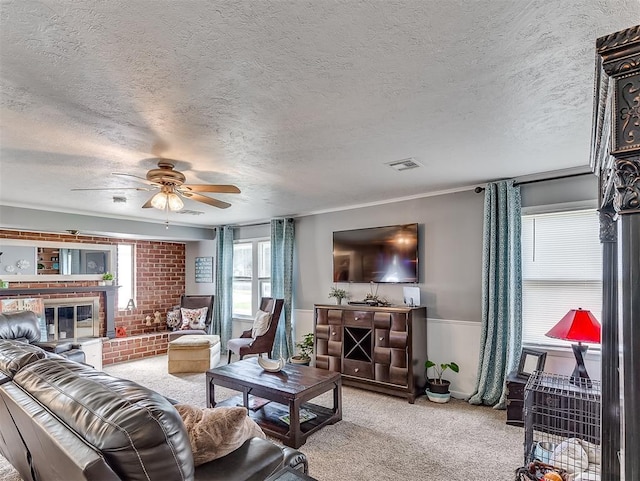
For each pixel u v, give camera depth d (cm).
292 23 136
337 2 125
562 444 249
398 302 467
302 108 208
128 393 134
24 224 467
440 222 433
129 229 575
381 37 146
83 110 206
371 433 315
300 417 332
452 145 272
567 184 351
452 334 420
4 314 410
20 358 185
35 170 319
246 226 673
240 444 171
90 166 309
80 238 594
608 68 85
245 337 573
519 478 216
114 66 163
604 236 166
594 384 291
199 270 729
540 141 264
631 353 81
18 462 196
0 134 238
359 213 507
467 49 154
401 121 228
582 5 128
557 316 358
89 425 122
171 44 148
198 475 149
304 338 562
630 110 83
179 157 290
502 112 216
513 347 361
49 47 148
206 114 214
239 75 173
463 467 260
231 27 138
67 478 128
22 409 146
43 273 547
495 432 316
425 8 129
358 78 177
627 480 80
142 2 123
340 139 257
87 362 506
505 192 375
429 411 366
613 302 164
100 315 599
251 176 352
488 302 380
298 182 377
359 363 434
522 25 139
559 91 191
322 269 548
